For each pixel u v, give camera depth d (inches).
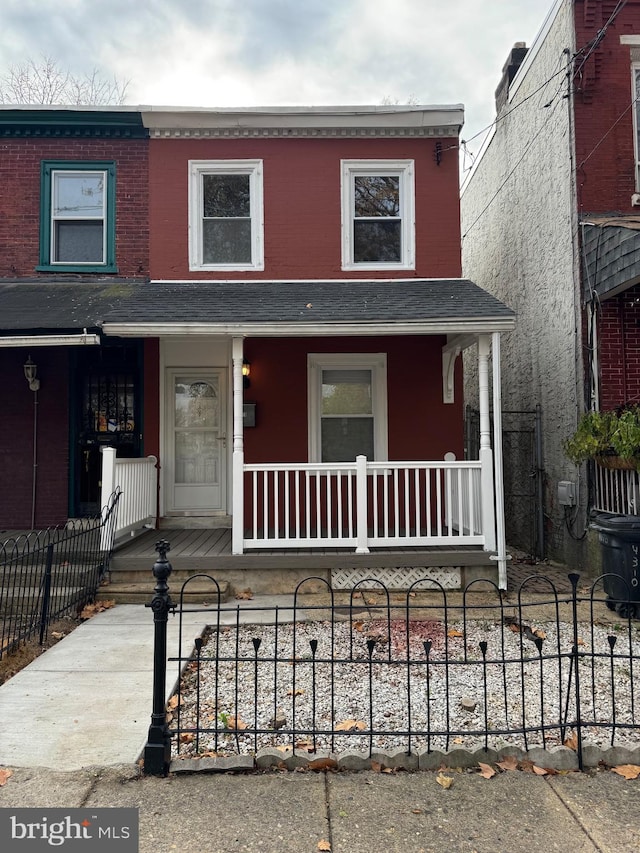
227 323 254.4
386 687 163.2
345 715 145.9
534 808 109.6
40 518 325.1
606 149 310.5
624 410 265.7
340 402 335.0
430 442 327.6
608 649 191.0
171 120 330.6
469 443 446.0
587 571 293.7
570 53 312.7
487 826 104.6
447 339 318.0
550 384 342.6
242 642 199.3
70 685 163.6
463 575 260.2
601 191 309.7
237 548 256.4
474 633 207.0
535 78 364.8
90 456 332.5
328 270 331.6
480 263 493.4
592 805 110.5
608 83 311.6
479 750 123.7
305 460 326.6
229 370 333.4
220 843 100.1
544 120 349.7
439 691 160.4
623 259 265.7
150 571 254.1
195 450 335.9
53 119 332.2
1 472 326.3
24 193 335.6
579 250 306.7
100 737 134.1
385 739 133.2
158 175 334.3
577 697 125.0
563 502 310.8
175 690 160.2
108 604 240.1
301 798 112.3
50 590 222.5
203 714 146.4
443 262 331.6
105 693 158.2
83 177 339.6
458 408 330.0
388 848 99.1
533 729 124.2
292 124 330.0
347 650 189.9
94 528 243.1
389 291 303.9
